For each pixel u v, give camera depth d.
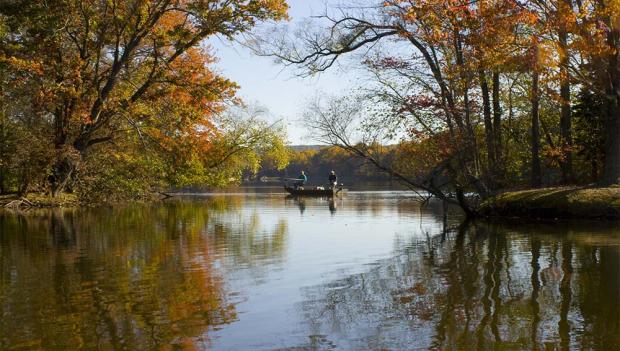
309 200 37.66
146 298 8.87
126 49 29.59
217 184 45.31
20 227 19.69
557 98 19.78
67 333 7.17
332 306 8.36
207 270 11.15
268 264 11.80
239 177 49.62
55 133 31.55
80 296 9.02
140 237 16.48
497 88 27.64
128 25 29.38
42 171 30.03
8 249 14.20
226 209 29.09
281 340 6.90
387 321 7.58
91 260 12.40
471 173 22.23
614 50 18.45
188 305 8.45
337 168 84.00
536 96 21.83
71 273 10.91
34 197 30.84
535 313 7.82
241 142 46.72
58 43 29.05
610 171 21.20
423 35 20.47
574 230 16.61
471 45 19.38
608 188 20.27
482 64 19.30
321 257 12.67
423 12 19.20
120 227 19.52
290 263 11.91
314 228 18.91
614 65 20.08
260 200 38.66
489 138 24.73
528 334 6.96
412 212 25.72
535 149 27.45
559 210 19.69
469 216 21.89
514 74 28.81
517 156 34.62
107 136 32.53
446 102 21.20
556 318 7.57
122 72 30.86
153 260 12.34
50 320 7.71
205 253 13.33
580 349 6.43
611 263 11.16
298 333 7.14
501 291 9.07
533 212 20.28
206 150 36.62
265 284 9.85
